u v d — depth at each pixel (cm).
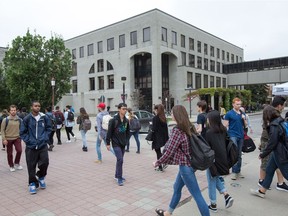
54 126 1072
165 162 372
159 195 534
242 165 770
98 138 834
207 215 362
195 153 358
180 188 402
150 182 623
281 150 443
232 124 618
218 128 425
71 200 512
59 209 469
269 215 427
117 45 4303
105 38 4494
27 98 2239
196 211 448
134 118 995
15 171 753
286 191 535
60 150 1088
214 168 416
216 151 418
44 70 2291
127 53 4153
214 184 439
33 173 571
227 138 440
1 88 3045
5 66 2339
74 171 735
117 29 4294
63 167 785
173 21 4106
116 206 478
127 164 812
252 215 427
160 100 3747
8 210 470
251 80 4978
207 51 4962
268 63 4772
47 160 586
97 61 4666
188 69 4200
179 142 364
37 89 2230
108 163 834
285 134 443
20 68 2191
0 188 596
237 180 621
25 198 528
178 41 4206
